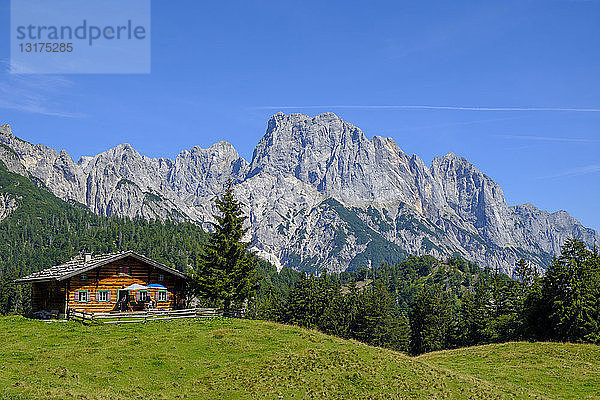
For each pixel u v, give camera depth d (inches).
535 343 2586.1
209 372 1464.1
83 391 1208.8
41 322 2164.1
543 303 3292.3
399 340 5044.3
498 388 1631.4
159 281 2561.5
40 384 1215.6
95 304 2370.8
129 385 1317.7
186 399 1277.1
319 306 4714.6
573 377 1926.7
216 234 2888.8
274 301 5472.4
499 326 3937.0
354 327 4867.1
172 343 1721.2
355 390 1413.6
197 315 2369.6
